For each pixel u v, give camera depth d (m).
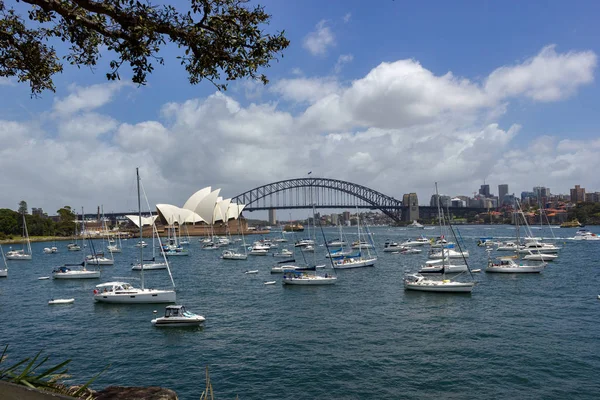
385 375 28.72
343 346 35.09
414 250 133.88
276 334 39.28
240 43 10.19
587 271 79.12
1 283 79.81
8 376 6.65
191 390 27.14
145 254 154.00
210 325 43.16
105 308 52.47
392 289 63.81
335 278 69.06
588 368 29.17
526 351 32.78
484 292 59.28
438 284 58.81
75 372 30.58
